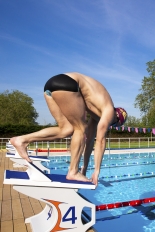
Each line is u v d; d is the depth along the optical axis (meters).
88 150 4.00
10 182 3.07
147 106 41.31
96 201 6.55
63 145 23.06
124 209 5.64
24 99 47.34
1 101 44.44
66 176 3.58
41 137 3.47
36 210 4.55
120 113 3.88
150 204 5.95
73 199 3.36
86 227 3.41
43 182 3.20
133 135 29.03
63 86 3.16
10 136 28.28
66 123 3.49
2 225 3.74
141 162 13.93
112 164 13.21
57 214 3.29
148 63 42.66
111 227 4.64
